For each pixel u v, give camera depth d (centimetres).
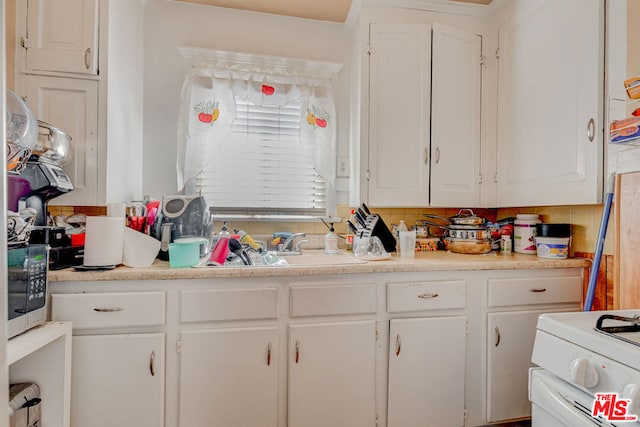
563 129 148
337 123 212
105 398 121
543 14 158
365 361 139
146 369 123
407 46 184
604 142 133
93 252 125
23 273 100
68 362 113
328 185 210
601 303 148
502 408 150
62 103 147
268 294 132
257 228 202
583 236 159
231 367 129
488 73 193
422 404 144
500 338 149
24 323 100
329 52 212
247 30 202
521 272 153
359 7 186
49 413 110
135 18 181
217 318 128
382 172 183
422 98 185
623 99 123
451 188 188
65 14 147
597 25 133
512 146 178
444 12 191
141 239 136
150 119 192
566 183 146
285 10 200
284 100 202
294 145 207
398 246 196
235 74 196
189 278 126
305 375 134
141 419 123
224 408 129
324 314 136
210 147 188
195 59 194
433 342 144
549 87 155
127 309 122
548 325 88
